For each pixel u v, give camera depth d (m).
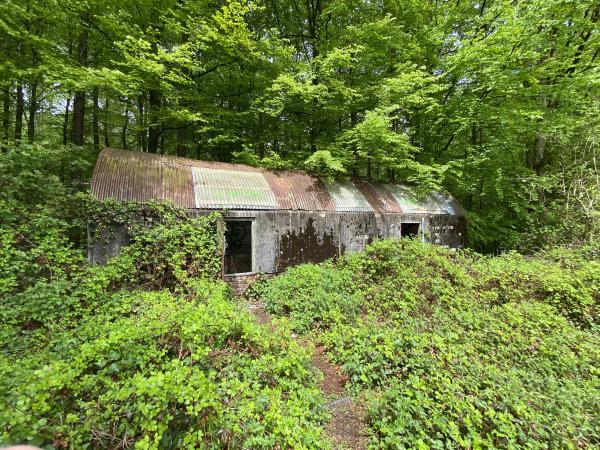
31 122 10.84
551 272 6.90
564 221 10.45
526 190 11.67
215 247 6.86
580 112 11.13
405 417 3.05
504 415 2.97
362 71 12.59
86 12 8.55
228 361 3.41
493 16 10.70
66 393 2.53
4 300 4.47
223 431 2.58
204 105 10.86
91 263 5.99
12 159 6.21
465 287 6.60
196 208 7.02
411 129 12.84
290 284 6.87
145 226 6.46
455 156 13.09
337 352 4.68
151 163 7.46
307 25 14.30
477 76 11.37
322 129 13.01
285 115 12.59
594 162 10.38
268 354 3.70
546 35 10.59
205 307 4.05
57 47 8.30
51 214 5.86
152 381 2.38
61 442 2.18
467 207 15.48
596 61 11.08
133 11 9.31
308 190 9.23
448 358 3.91
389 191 11.17
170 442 2.43
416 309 5.78
